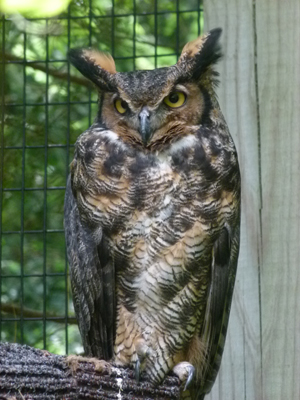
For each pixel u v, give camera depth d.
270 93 5.89
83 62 5.93
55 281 8.98
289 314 5.68
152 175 5.49
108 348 5.88
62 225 9.04
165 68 5.79
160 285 5.61
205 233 5.56
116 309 5.79
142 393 5.29
